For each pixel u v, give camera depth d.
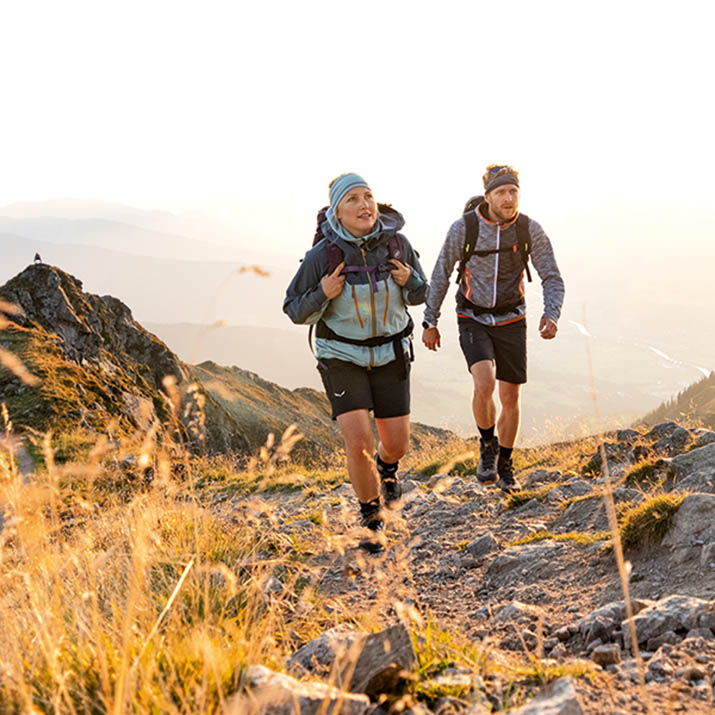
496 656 2.68
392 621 3.37
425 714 2.06
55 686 2.08
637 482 5.21
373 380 4.90
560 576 3.71
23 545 2.44
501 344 6.15
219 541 4.61
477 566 4.26
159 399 50.41
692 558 3.32
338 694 1.96
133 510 4.21
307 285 4.71
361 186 4.56
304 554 4.74
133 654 2.22
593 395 2.18
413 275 4.72
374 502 4.70
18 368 1.92
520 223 5.91
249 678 2.12
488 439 6.34
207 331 2.07
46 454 2.46
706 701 2.12
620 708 2.10
